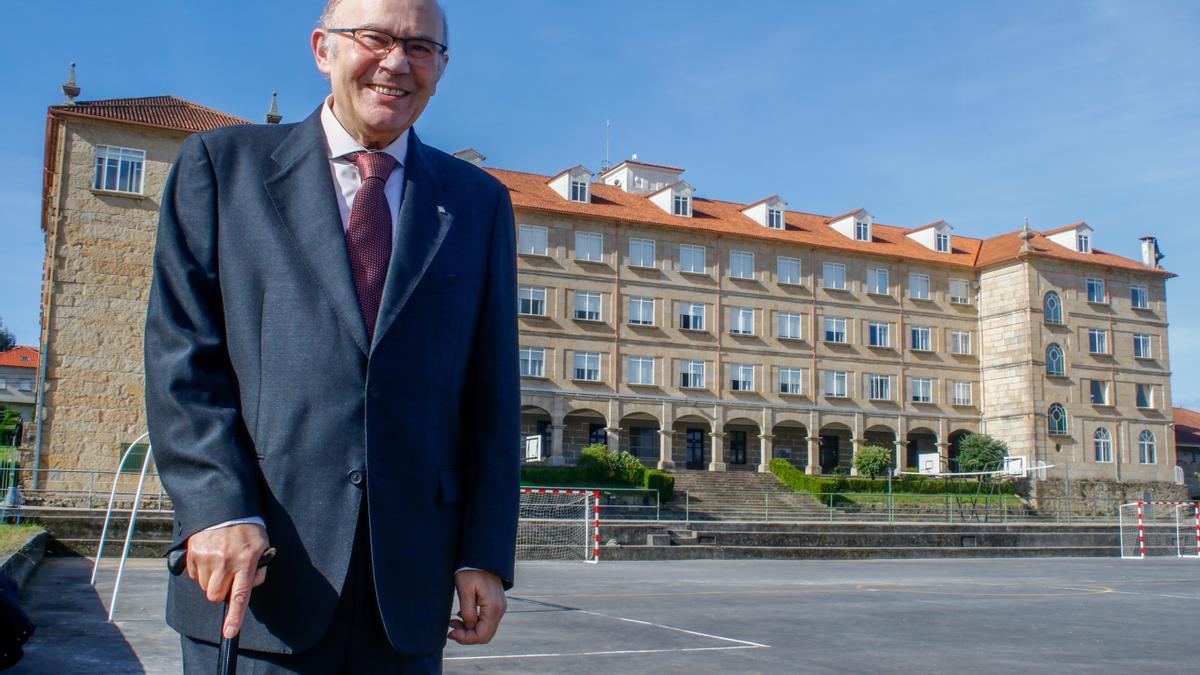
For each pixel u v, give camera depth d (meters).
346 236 2.53
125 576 16.56
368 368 2.38
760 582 19.61
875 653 9.48
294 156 2.60
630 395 52.31
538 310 51.28
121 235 35.50
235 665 2.11
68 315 34.41
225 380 2.42
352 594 2.29
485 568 2.50
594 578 20.08
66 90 36.09
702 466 57.34
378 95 2.54
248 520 2.19
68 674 7.08
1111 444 59.25
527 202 51.47
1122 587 19.58
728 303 55.34
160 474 2.27
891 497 46.19
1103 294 61.00
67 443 33.62
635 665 8.48
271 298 2.42
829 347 57.25
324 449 2.32
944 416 59.28
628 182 60.38
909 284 60.00
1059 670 8.61
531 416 52.03
